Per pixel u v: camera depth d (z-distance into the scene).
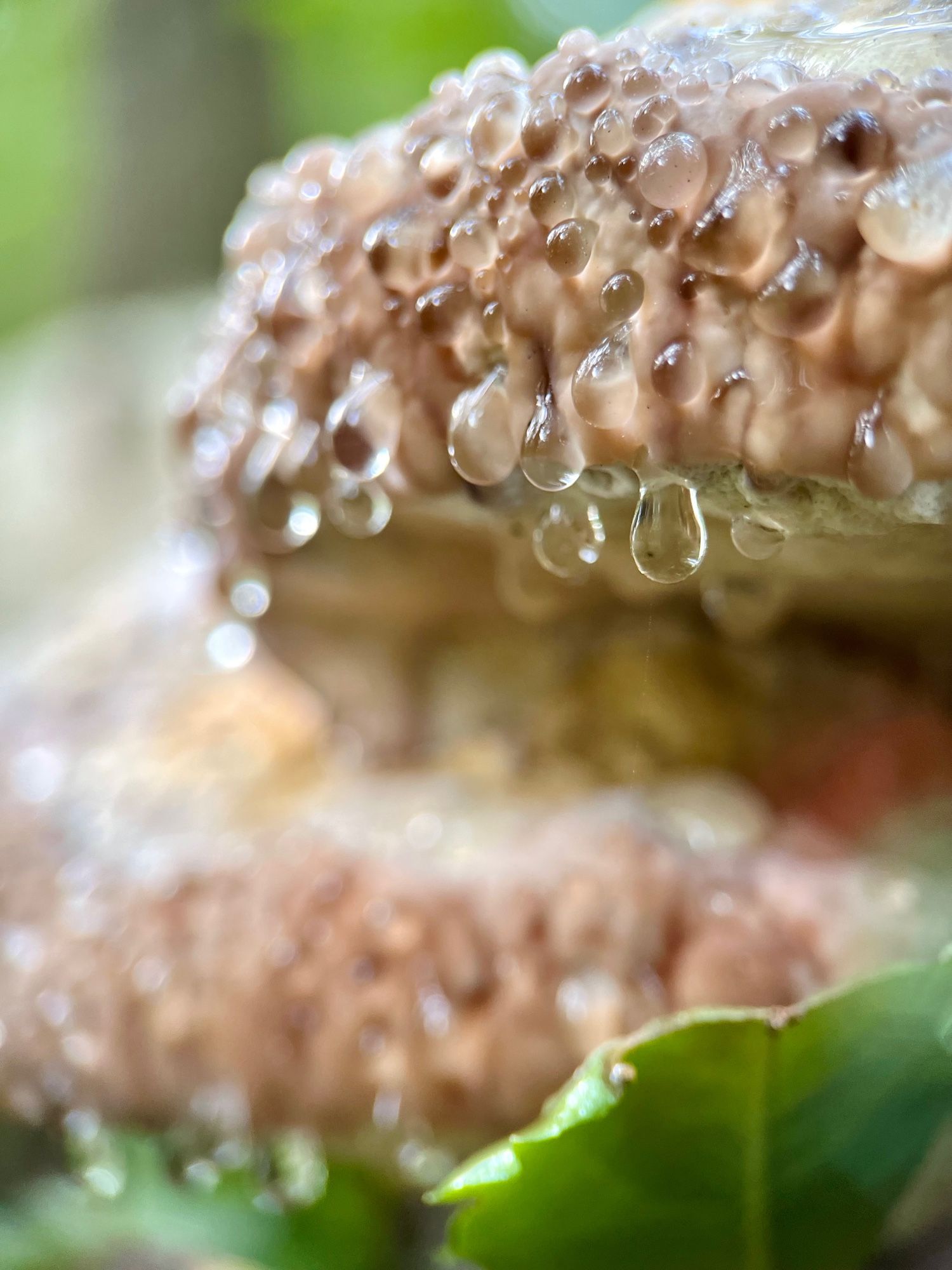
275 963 0.13
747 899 0.13
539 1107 0.12
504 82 0.11
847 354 0.10
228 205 0.41
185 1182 0.13
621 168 0.11
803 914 0.12
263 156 0.39
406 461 0.12
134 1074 0.13
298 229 0.12
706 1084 0.11
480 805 0.14
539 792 0.14
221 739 0.16
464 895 0.13
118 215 0.42
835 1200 0.11
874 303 0.10
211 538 0.14
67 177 0.44
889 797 0.14
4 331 0.52
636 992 0.12
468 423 0.11
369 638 0.14
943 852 0.13
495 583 0.14
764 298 0.10
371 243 0.11
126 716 0.17
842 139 0.10
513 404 0.11
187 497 0.14
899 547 0.11
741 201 0.10
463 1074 0.12
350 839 0.14
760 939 0.12
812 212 0.10
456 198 0.11
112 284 0.43
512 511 0.12
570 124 0.11
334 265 0.12
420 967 0.13
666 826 0.13
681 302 0.11
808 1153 0.11
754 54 0.11
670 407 0.11
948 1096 0.11
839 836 0.13
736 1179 0.11
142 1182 0.13
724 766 0.14
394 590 0.14
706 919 0.12
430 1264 0.13
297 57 0.34
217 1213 0.13
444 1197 0.11
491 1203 0.11
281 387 0.12
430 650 0.14
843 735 0.14
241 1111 0.13
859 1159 0.11
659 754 0.14
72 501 0.35
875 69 0.11
